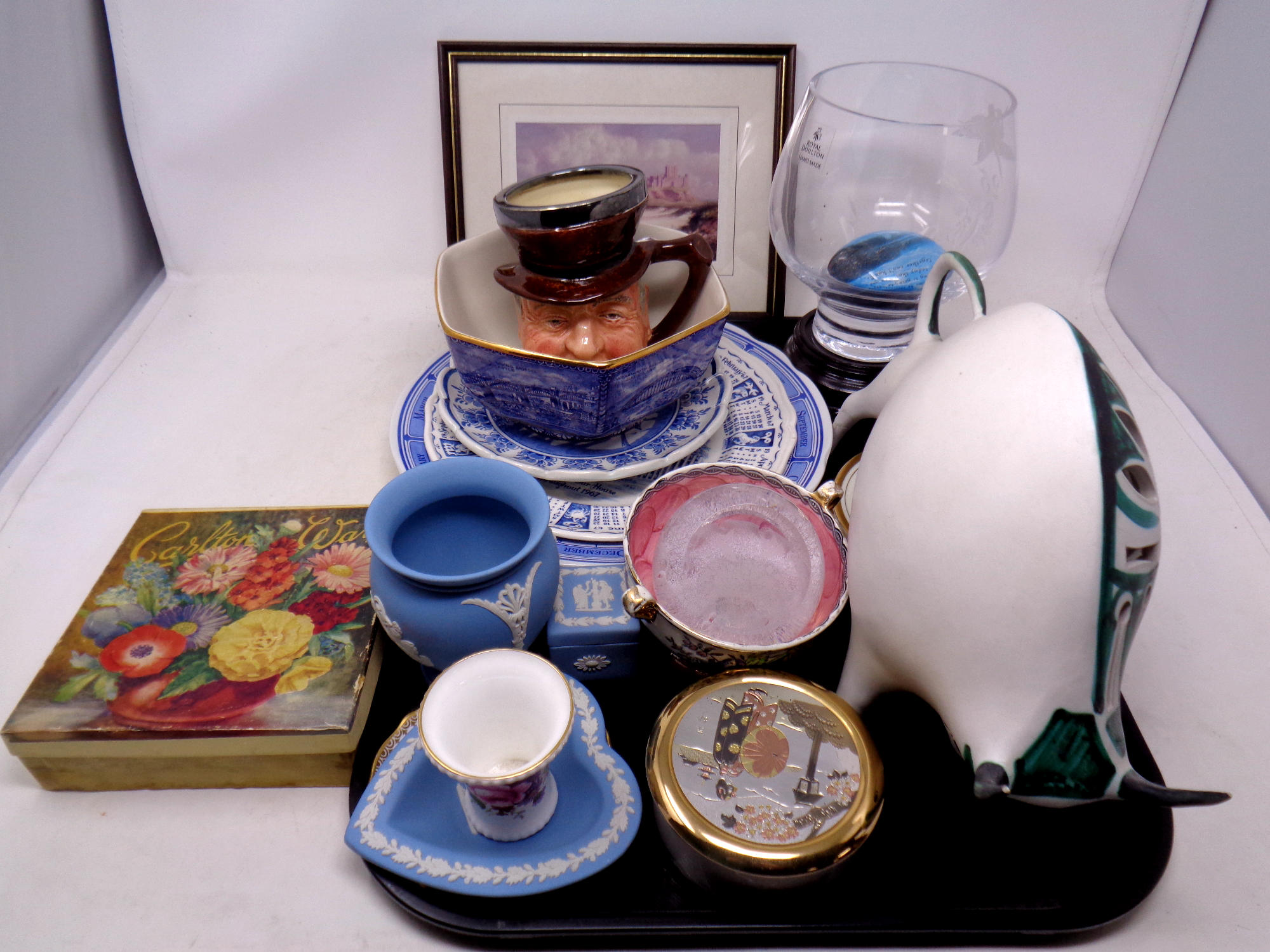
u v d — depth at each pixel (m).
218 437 0.72
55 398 0.76
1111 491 0.35
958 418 0.38
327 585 0.55
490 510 0.53
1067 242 0.87
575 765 0.47
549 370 0.58
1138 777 0.38
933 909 0.43
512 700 0.43
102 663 0.50
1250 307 0.68
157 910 0.44
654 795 0.43
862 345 0.75
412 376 0.78
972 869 0.44
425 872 0.42
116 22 0.75
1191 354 0.76
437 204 0.86
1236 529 0.65
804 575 0.52
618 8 0.77
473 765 0.42
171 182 0.84
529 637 0.49
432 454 0.63
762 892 0.42
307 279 0.90
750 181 0.80
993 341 0.40
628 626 0.51
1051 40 0.77
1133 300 0.84
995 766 0.38
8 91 0.68
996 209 0.73
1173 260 0.78
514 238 0.59
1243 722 0.52
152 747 0.47
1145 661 0.56
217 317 0.85
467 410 0.66
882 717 0.51
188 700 0.48
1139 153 0.81
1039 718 0.38
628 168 0.64
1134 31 0.76
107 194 0.82
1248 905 0.44
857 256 0.72
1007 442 0.36
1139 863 0.44
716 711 0.46
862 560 0.42
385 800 0.45
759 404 0.69
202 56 0.77
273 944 0.43
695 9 0.77
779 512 0.55
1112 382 0.39
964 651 0.38
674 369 0.61
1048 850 0.45
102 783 0.49
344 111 0.81
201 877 0.45
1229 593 0.60
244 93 0.79
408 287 0.89
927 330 0.55
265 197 0.85
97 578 0.60
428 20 0.77
